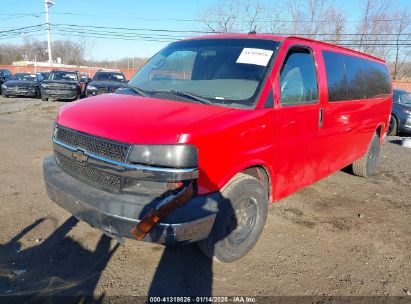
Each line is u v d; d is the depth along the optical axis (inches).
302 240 165.9
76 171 132.0
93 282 127.0
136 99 141.3
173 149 111.3
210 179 119.9
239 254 143.0
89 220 123.9
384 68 269.0
